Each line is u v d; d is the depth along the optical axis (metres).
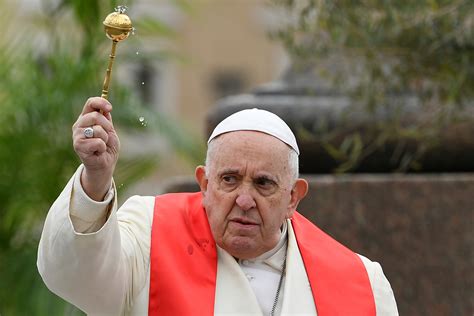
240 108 21.92
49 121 25.53
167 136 26.05
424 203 19.66
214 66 77.94
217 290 12.83
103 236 11.84
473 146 21.22
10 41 26.62
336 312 13.26
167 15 71.12
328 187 19.86
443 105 20.62
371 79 20.58
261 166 12.52
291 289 13.20
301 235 13.70
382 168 21.47
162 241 12.93
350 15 20.30
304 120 21.53
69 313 24.75
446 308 19.45
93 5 25.77
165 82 75.31
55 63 26.05
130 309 12.73
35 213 26.20
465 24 20.31
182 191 20.53
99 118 11.68
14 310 25.16
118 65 26.38
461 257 19.52
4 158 25.70
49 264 11.94
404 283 19.55
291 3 21.12
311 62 21.20
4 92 26.05
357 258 13.80
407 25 20.03
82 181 11.83
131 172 26.62
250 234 12.69
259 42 78.06
